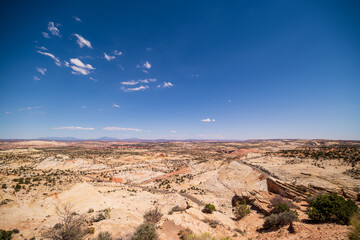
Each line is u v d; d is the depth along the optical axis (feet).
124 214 99.40
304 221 57.16
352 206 49.42
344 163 210.79
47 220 105.29
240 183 261.85
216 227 66.39
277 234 51.67
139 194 225.35
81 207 128.77
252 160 388.37
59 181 212.43
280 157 358.43
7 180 184.34
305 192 112.06
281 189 123.03
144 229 49.01
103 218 87.97
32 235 85.30
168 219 71.87
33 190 158.61
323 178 173.17
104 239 48.98
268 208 87.86
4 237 77.25
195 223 67.62
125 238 55.31
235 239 54.44
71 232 40.93
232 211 116.57
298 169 233.96
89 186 167.63
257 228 66.08
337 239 36.99
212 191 255.70
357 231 34.94
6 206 115.34
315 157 276.21
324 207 53.36
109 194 212.02
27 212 114.83
